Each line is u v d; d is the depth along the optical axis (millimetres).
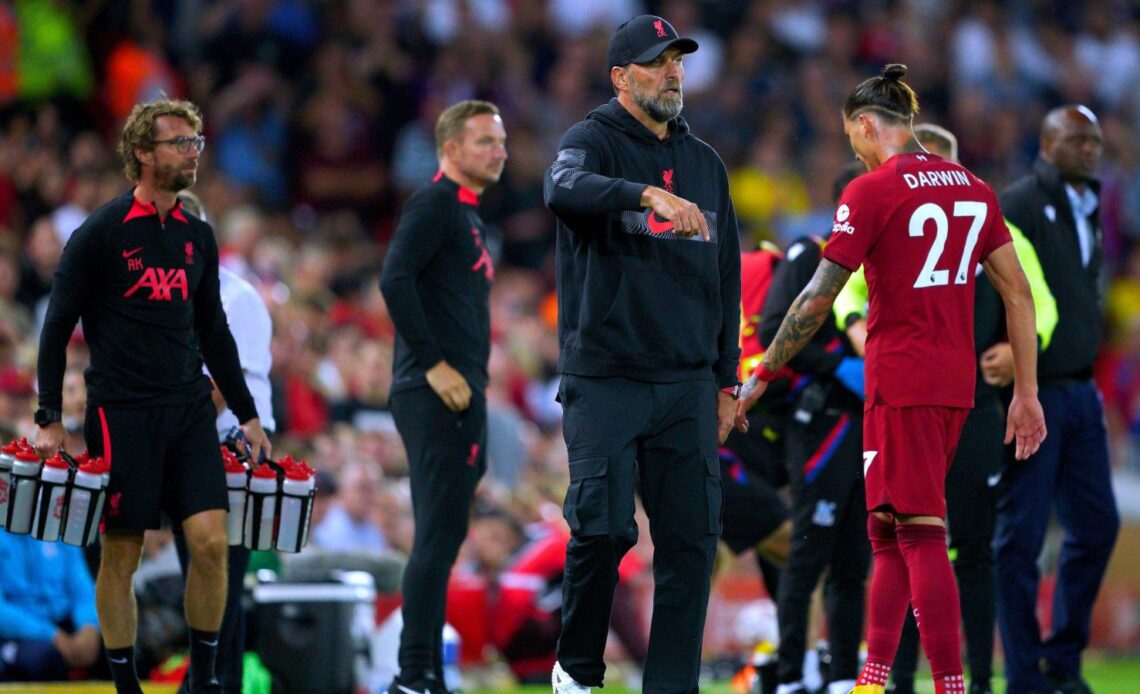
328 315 45750
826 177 63594
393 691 23984
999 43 72500
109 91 51844
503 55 61312
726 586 39875
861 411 24469
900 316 19844
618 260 19391
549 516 42719
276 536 21969
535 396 50125
